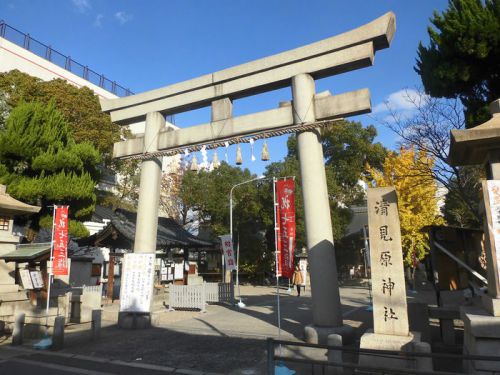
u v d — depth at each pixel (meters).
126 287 12.79
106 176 34.50
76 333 11.31
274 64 11.59
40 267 12.70
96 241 20.34
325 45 10.82
